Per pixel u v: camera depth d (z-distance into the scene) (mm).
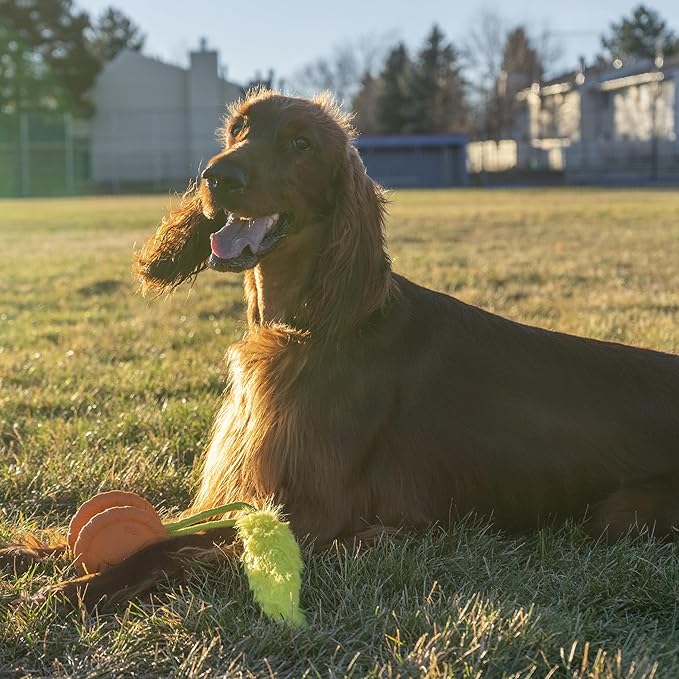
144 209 31109
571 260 12070
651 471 3414
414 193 46500
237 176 3242
